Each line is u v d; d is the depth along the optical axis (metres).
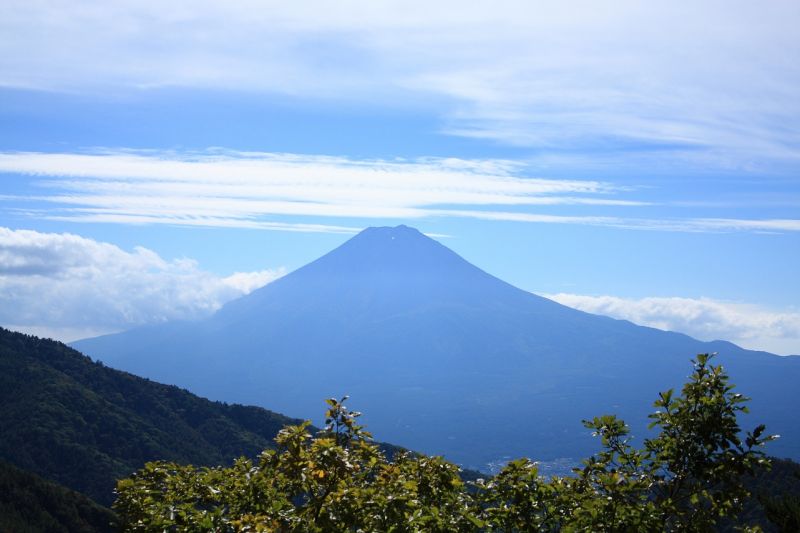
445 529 10.22
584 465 11.34
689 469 10.45
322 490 10.45
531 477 11.08
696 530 10.09
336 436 10.78
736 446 10.17
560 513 10.84
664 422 10.76
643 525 9.84
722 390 10.45
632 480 10.45
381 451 11.43
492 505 11.38
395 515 9.70
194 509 11.23
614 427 11.23
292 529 9.73
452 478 11.45
